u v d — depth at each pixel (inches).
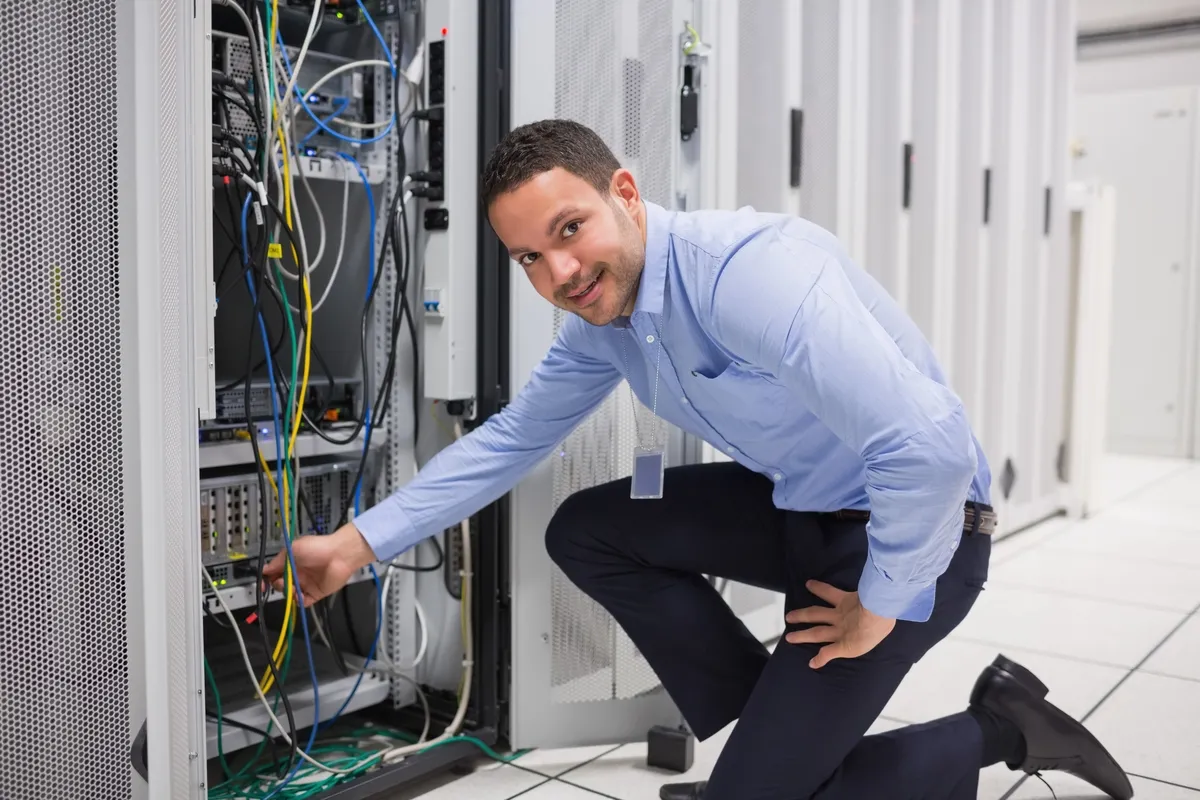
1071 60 172.2
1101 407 184.4
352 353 85.6
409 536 68.9
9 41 49.2
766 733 57.7
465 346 78.8
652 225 56.4
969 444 49.0
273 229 80.3
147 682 54.9
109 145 52.4
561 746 83.0
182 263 56.1
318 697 78.5
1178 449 257.9
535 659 81.2
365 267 84.1
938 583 59.1
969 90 145.2
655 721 85.7
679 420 65.4
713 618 70.4
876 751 61.5
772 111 106.5
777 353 50.3
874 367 48.1
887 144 129.7
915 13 134.4
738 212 56.9
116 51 52.1
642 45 83.6
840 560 60.7
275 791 72.9
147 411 53.6
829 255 53.1
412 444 84.9
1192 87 245.9
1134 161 255.6
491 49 77.4
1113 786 72.3
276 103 70.6
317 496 82.6
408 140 81.5
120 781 55.4
